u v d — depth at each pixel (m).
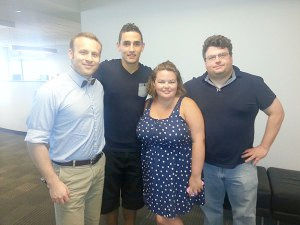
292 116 2.51
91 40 1.35
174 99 1.48
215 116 1.51
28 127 1.29
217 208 1.71
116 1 3.13
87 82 1.41
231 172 1.56
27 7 3.37
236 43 2.60
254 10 2.48
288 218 2.00
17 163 3.78
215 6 2.63
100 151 1.52
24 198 2.69
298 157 2.55
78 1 3.38
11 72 8.93
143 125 1.50
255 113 1.53
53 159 1.41
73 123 1.36
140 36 1.68
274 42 2.46
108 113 1.74
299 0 2.31
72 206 1.42
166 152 1.45
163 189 1.48
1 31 5.79
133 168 1.82
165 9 2.87
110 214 1.94
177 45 2.88
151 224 2.24
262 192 2.03
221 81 1.50
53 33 6.12
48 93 1.27
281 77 2.49
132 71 1.72
